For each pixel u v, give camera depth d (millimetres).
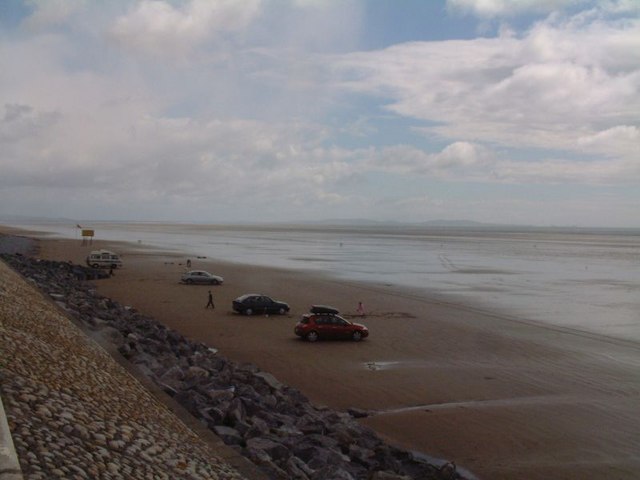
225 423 14875
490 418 20891
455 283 68500
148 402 13727
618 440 19031
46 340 15547
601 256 133750
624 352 33094
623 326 41812
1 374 10250
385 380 25812
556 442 18734
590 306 51656
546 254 138625
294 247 149375
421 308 47938
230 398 17047
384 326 39156
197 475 9820
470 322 41719
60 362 13375
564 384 25844
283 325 38906
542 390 24812
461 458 17391
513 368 28609
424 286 64500
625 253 148875
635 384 26031
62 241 141250
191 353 26297
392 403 22625
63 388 11180
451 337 36062
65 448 8383
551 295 59062
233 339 33938
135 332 27219
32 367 11648
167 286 57531
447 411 21625
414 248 157125
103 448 9102
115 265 72250
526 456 17609
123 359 18766
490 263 104500
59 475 7473
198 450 11398
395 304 49938
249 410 16484
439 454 17656
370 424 20125
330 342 33688
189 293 52844
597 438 19156
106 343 21078
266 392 20547
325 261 101375
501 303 52375
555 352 32625
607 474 16438
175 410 14281
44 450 7969
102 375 14258
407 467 15727
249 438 13703
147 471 9039
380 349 32188
